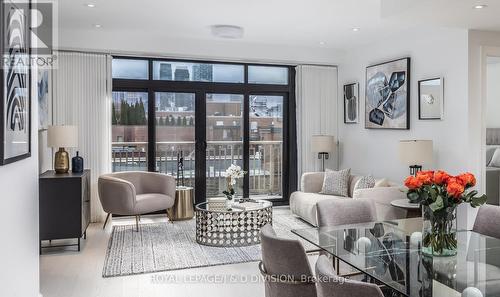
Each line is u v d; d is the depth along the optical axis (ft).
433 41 16.31
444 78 15.74
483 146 14.92
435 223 7.39
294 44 20.75
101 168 18.94
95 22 16.67
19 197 7.68
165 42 19.27
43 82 16.29
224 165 21.90
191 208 19.63
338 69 22.94
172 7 14.62
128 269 12.47
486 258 7.36
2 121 6.12
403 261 7.24
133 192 16.60
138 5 14.35
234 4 14.21
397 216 14.64
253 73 22.06
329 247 8.14
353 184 18.83
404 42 17.98
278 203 22.79
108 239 16.06
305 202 18.45
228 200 16.20
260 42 20.33
